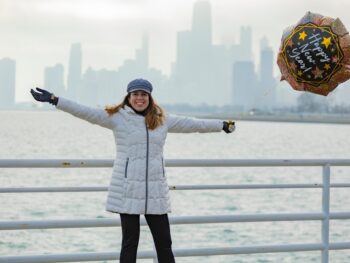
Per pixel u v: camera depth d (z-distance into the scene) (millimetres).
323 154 60156
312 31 5406
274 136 117375
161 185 4883
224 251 5430
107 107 4898
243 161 5438
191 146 72938
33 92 4766
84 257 5086
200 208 22812
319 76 5453
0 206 21484
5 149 56188
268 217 5535
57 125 168250
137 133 4832
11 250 14188
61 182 30750
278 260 12711
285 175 37750
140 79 4883
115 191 4848
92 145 65250
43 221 4984
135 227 4855
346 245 5805
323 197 5727
